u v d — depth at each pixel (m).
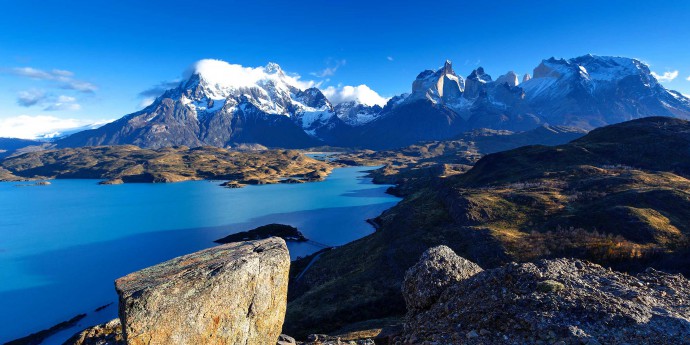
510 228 93.38
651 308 14.79
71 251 149.25
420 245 90.88
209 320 14.02
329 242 149.75
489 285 18.05
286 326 64.06
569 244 75.50
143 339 12.68
